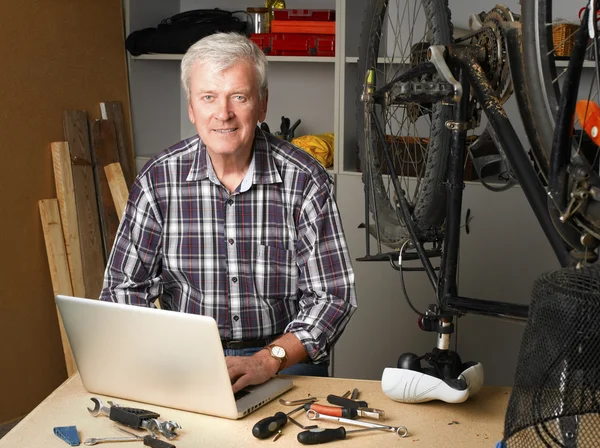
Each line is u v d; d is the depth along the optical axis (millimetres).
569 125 1019
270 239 1811
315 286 1789
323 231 1793
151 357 1349
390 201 2146
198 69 1646
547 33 1153
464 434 1287
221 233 1804
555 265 2826
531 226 2832
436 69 1467
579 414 820
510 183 1712
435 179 1670
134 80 3340
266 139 1817
